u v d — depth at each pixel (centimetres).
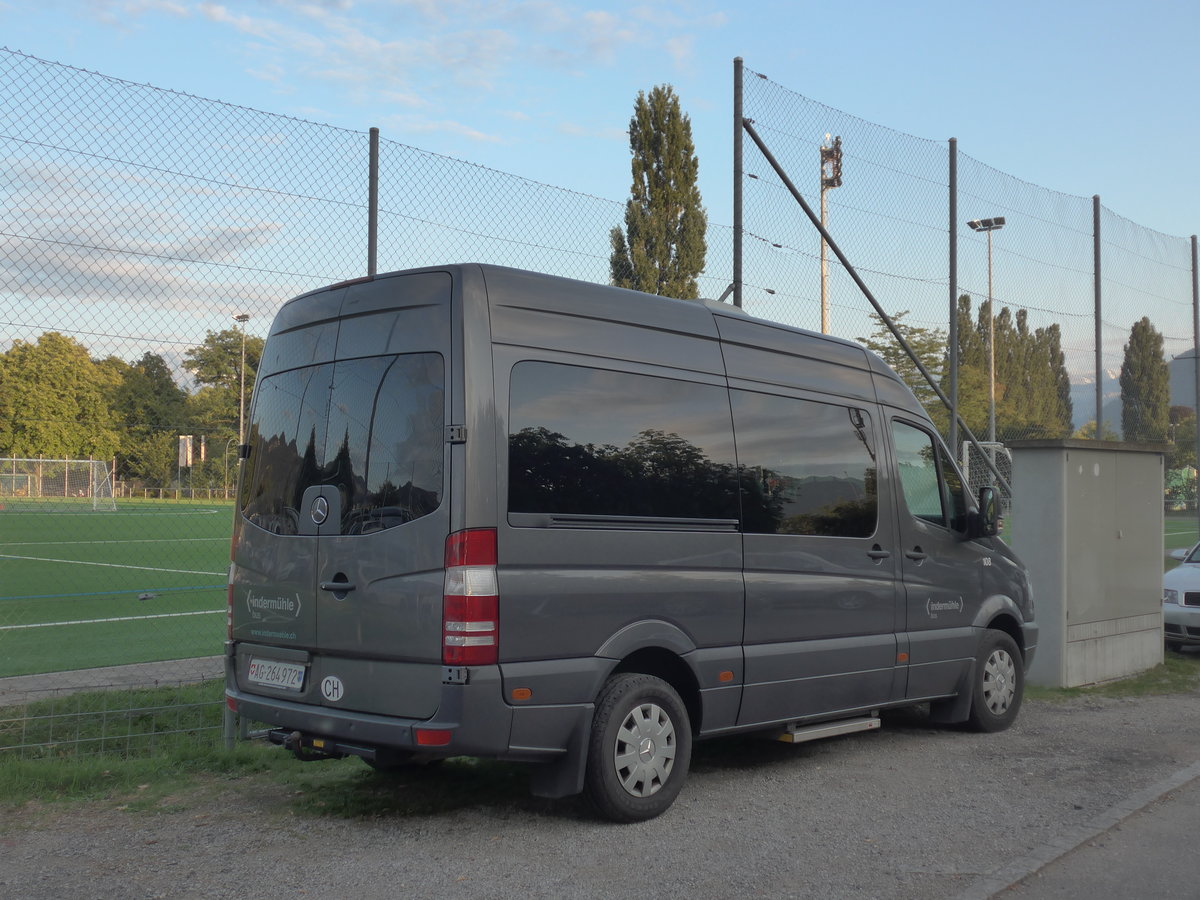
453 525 522
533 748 541
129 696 842
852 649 720
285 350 624
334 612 564
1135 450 1128
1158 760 739
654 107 1650
